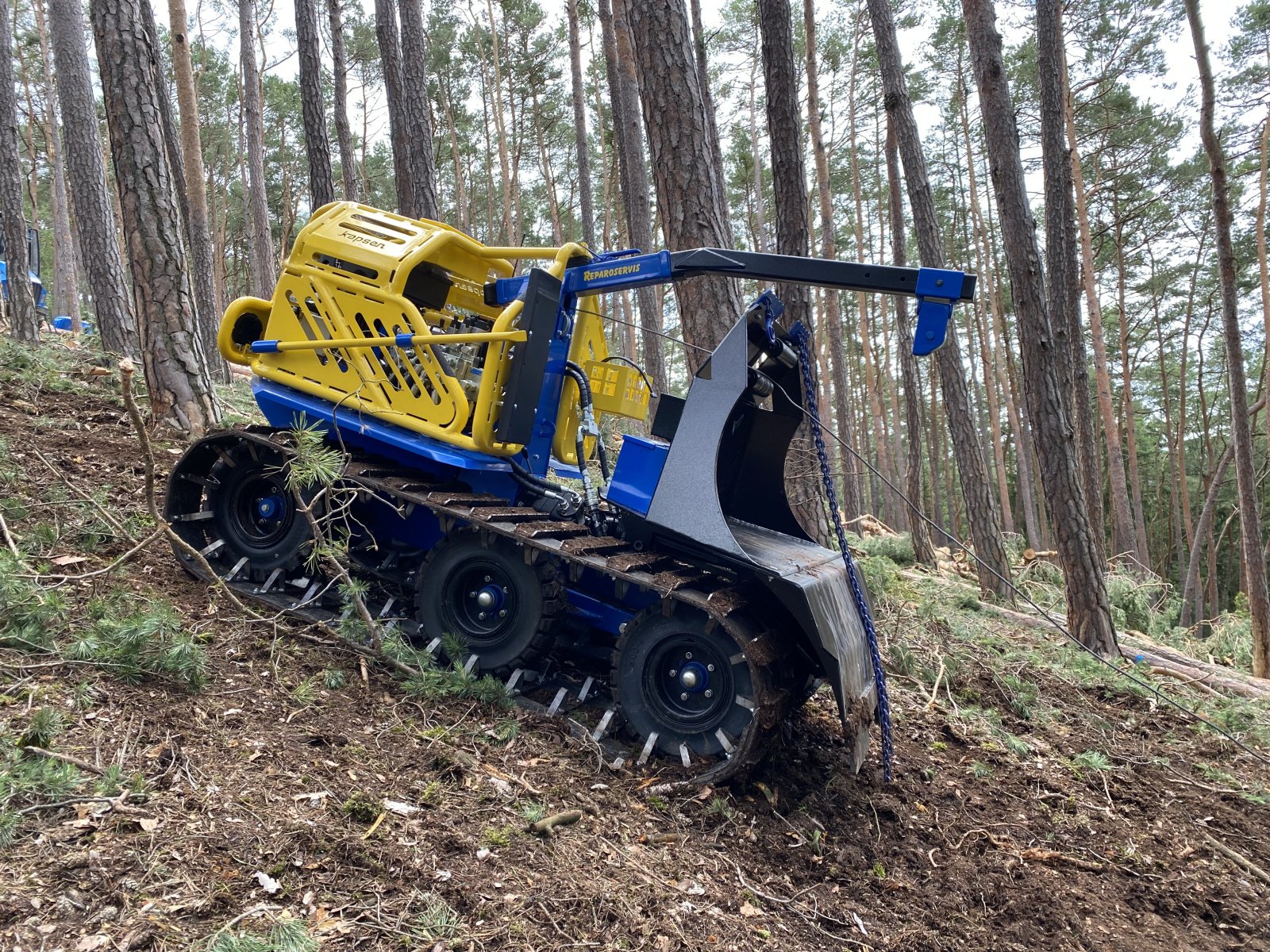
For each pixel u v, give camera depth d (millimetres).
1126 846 4285
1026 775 4914
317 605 4492
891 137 14547
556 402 4727
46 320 15102
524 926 2521
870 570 7695
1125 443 33688
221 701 3457
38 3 22359
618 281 4320
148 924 2150
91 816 2506
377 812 2902
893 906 3324
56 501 4914
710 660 3811
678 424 4016
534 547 3947
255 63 17203
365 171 28375
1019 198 8359
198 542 4754
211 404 6707
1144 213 23797
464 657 4145
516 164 27219
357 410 4465
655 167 6387
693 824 3475
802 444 7500
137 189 6379
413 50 11992
